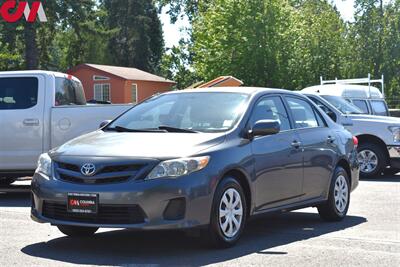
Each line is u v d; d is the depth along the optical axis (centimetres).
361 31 4434
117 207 695
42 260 701
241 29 4131
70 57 5500
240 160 766
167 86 5444
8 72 1276
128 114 872
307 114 954
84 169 712
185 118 825
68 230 816
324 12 5294
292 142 875
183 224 696
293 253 743
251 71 4134
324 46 4559
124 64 7206
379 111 1966
